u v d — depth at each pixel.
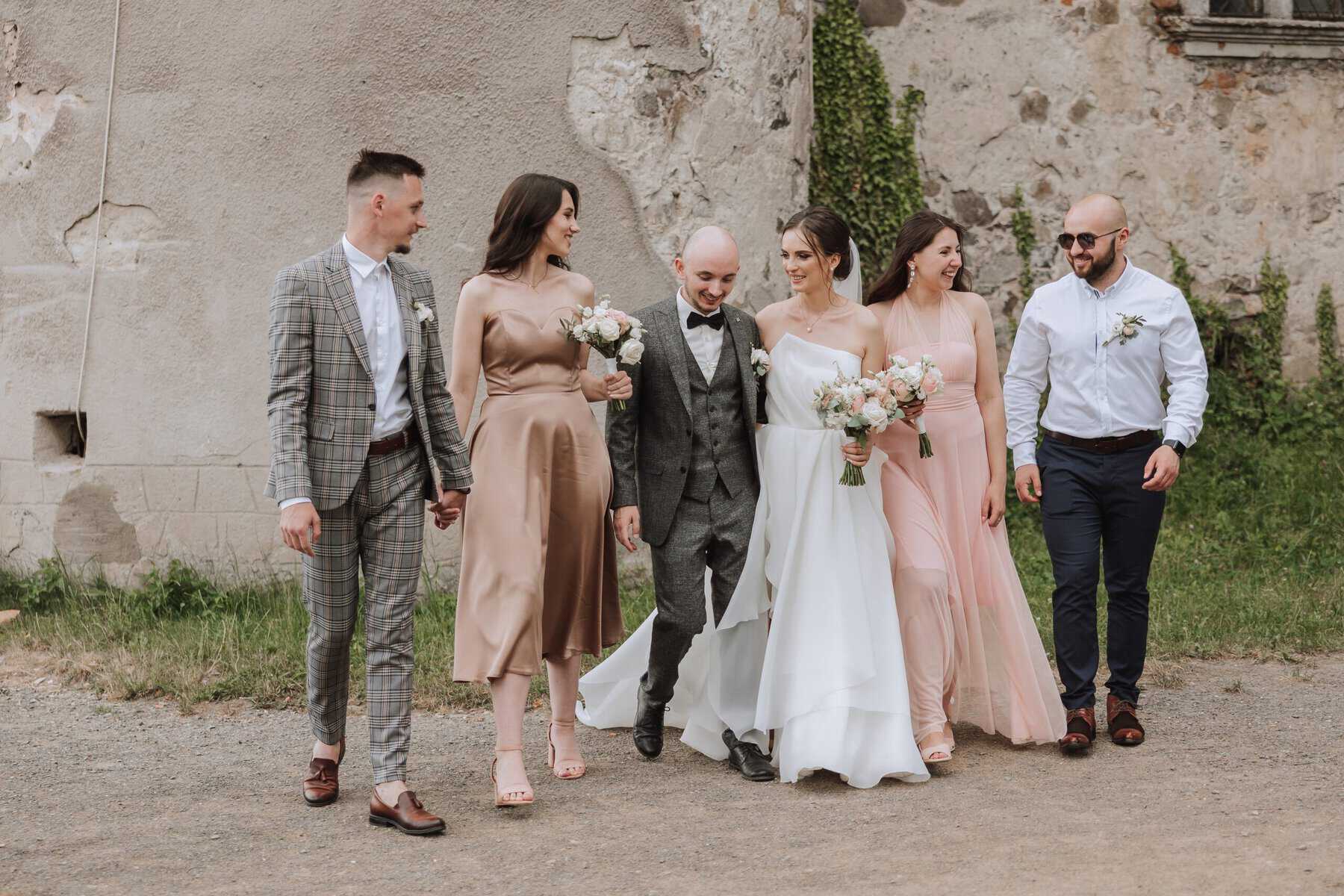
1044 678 4.51
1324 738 4.46
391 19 6.81
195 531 6.98
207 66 6.82
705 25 7.08
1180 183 9.54
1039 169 9.46
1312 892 3.01
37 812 3.89
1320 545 7.34
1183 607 6.23
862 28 9.34
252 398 6.93
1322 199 9.65
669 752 4.56
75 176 6.92
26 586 6.79
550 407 4.00
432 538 7.01
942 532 4.42
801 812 3.82
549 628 4.19
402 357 3.76
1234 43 9.47
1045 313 4.63
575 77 6.98
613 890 3.19
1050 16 9.37
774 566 4.33
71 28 6.87
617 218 7.06
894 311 4.58
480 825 3.74
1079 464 4.53
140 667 5.57
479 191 6.94
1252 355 9.62
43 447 7.09
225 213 6.87
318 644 3.82
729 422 4.30
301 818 3.82
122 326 6.95
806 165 7.70
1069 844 3.43
